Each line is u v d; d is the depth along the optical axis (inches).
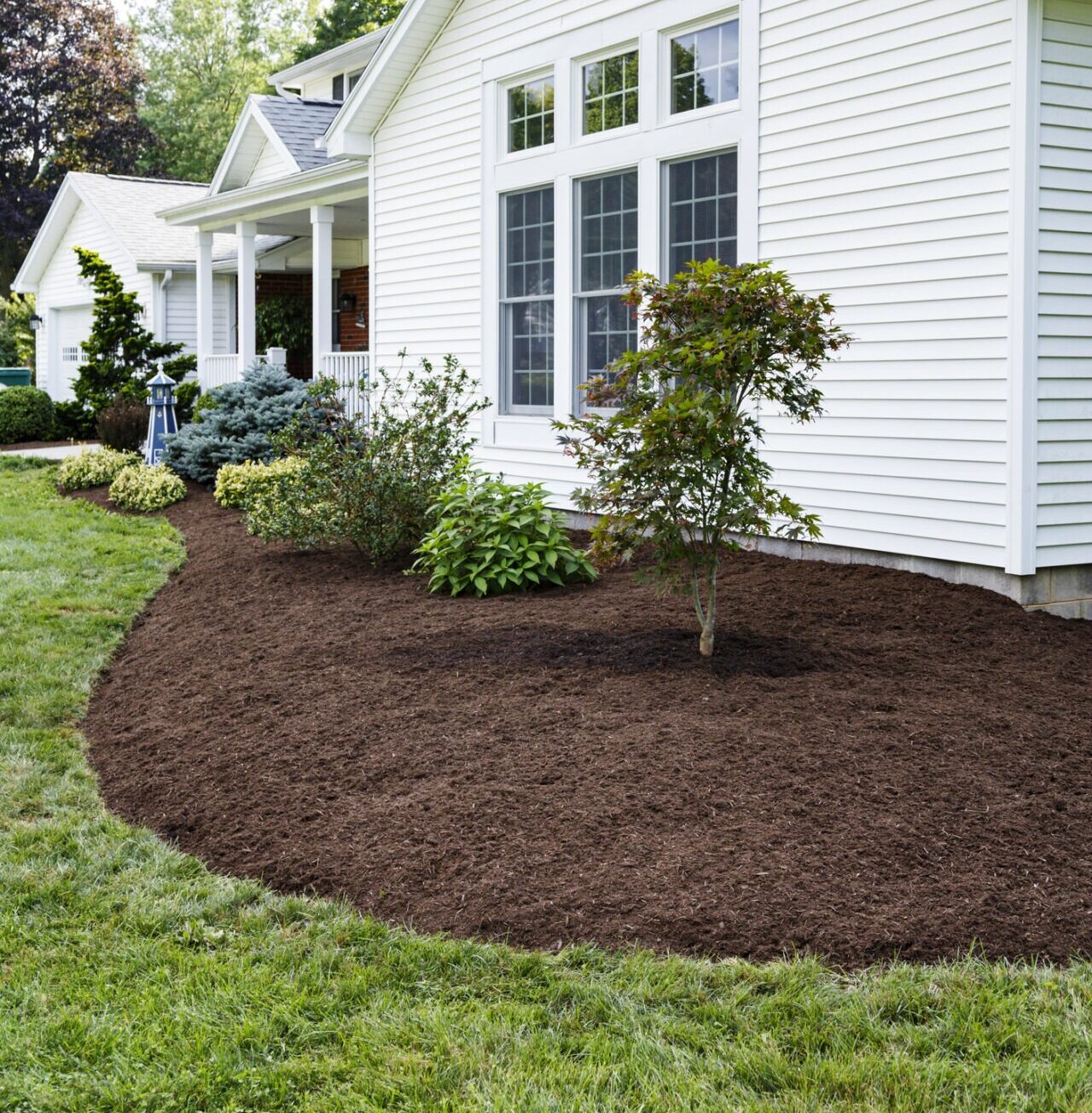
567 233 422.3
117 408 693.3
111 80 1793.8
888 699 224.1
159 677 283.4
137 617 346.0
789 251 340.5
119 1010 143.1
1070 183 285.1
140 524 486.3
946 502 302.4
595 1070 127.1
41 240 1093.1
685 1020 136.0
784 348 235.5
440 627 288.0
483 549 330.6
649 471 238.1
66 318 1117.1
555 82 426.0
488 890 167.2
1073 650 258.8
